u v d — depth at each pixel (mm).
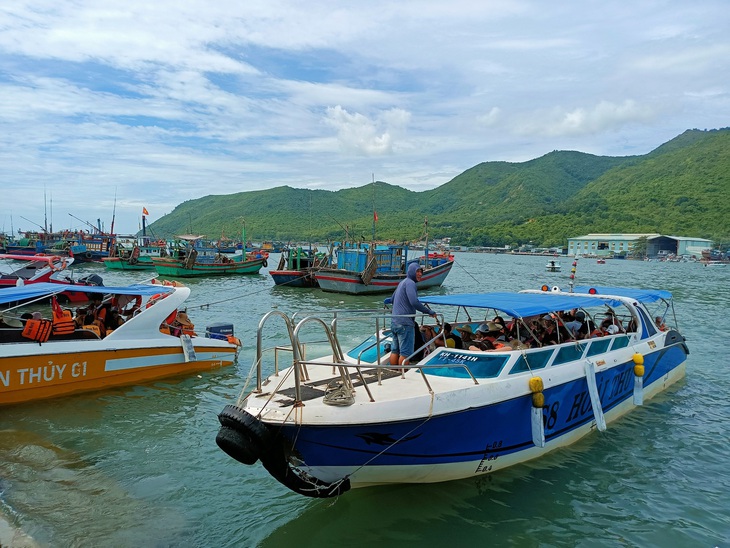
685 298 34281
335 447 6250
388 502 7070
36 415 10242
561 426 8500
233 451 5852
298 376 6059
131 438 9258
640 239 128750
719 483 7875
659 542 6379
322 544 6246
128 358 12195
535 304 8711
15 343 10672
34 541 6145
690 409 10969
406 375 7453
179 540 6281
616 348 10062
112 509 6918
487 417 7137
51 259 26609
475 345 8805
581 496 7363
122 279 41625
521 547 6230
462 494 7301
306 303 29500
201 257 49188
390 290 35500
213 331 14883
